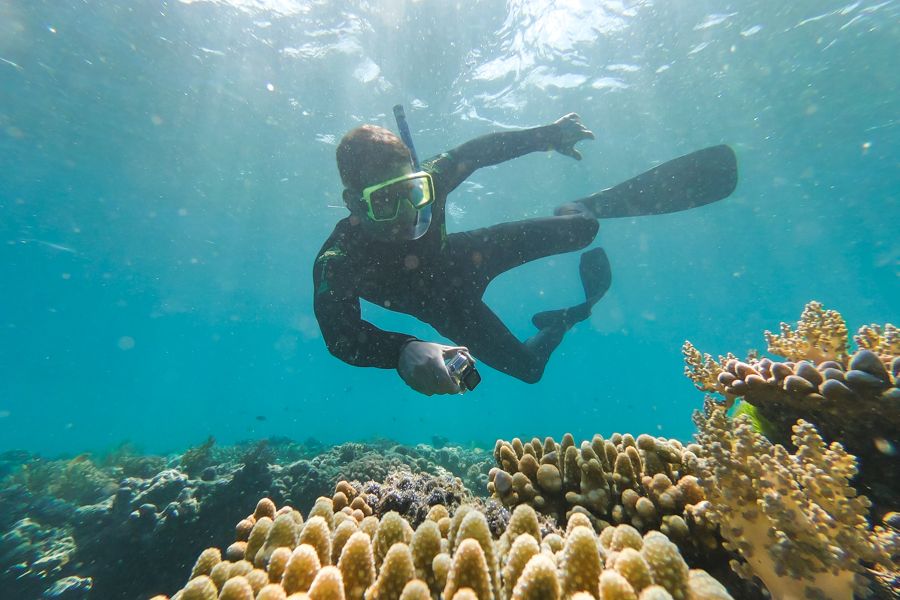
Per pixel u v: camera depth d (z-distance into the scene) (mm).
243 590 1297
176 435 36156
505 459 2574
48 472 8391
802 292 67000
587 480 2057
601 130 18156
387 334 2379
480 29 12172
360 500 2379
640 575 1153
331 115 16828
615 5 12180
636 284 53875
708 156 5316
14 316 65750
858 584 1345
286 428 40219
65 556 5551
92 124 17891
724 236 36469
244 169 21609
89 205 26812
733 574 1637
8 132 18641
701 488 1757
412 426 41312
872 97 17031
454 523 1630
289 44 13312
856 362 1648
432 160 3842
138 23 12727
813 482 1458
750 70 15016
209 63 14156
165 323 72250
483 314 4250
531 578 1085
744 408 2254
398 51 12859
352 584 1333
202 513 6031
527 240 4477
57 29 12953
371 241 3326
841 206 29844
